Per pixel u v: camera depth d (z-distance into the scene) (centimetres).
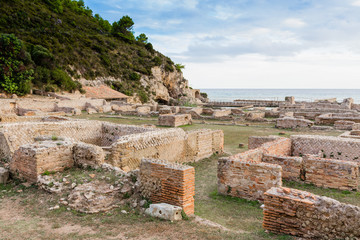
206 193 1170
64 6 11338
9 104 4038
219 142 1997
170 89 11281
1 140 1420
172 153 1606
